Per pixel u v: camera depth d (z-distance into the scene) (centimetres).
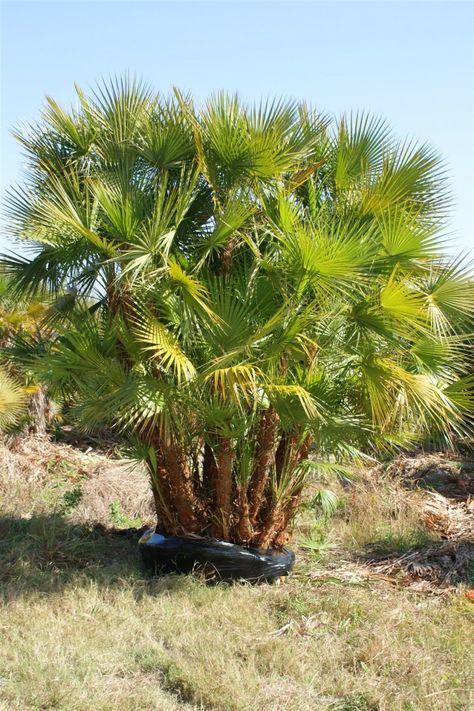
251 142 574
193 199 585
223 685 425
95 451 1109
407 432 653
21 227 611
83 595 559
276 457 639
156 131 587
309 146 615
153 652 473
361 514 778
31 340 712
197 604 556
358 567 662
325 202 631
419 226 588
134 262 528
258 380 568
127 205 559
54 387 668
